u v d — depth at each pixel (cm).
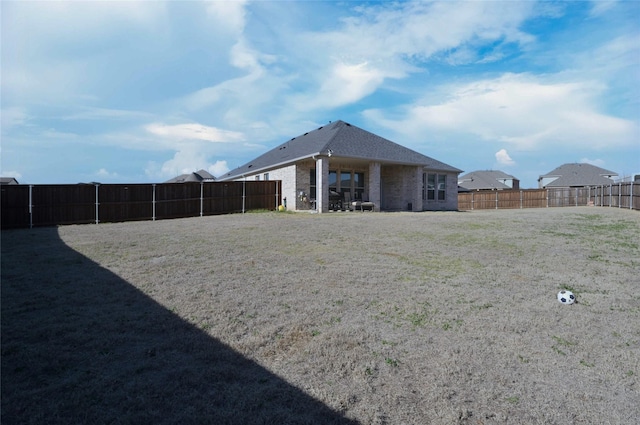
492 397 254
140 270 609
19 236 1080
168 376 275
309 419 226
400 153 2225
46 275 579
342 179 2211
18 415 226
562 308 442
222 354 313
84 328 367
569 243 894
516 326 384
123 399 245
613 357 318
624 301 471
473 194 3206
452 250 795
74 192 1540
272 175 2269
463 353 321
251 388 261
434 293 491
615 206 2478
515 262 686
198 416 226
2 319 391
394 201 2355
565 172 5372
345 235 1002
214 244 857
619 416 234
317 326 377
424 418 230
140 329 366
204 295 475
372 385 268
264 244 857
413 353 320
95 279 555
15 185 1416
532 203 3341
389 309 429
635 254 765
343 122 2364
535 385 272
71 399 244
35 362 296
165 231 1109
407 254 749
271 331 362
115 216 1627
